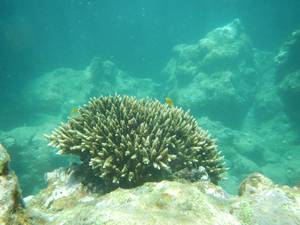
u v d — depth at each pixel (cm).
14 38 3419
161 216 252
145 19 3722
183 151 511
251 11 3312
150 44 3678
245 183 424
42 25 3850
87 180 492
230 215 303
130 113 528
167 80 2633
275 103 2236
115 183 464
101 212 253
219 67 2225
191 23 3647
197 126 601
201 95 2112
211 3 3447
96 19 3834
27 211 282
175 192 295
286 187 392
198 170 514
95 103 580
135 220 236
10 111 2389
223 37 2372
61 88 2545
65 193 475
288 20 3189
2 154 290
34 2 3869
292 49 2188
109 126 500
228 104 2083
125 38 3744
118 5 3744
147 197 300
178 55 2708
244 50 2377
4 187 267
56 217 293
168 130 514
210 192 390
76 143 512
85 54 3709
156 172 473
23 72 3294
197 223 255
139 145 462
